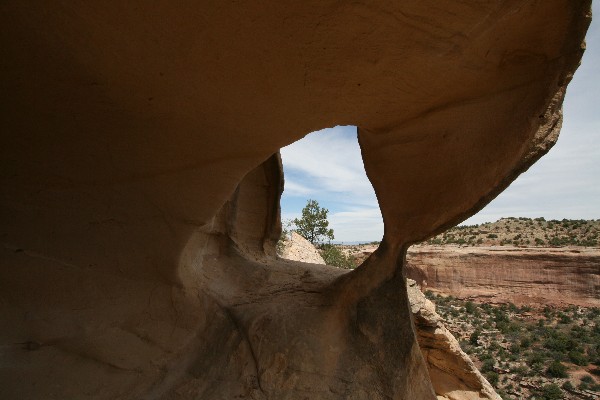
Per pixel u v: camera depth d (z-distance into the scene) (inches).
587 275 1749.5
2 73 84.6
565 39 89.5
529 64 98.7
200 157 117.3
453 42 85.4
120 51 81.5
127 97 94.5
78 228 120.2
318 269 217.9
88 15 73.0
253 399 128.3
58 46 79.5
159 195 123.6
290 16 74.5
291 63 86.7
